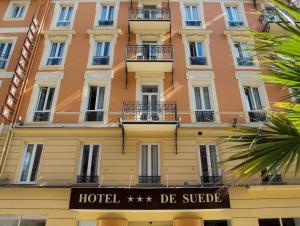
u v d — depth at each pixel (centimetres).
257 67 1371
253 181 1061
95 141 1176
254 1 1589
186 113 1237
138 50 1373
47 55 1408
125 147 1148
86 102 1269
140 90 1309
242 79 1331
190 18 1559
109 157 1130
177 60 1380
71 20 1521
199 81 1323
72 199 995
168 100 1270
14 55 1391
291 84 346
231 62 1384
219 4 1590
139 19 1429
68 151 1145
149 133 1172
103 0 1589
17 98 1236
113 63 1366
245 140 356
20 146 1157
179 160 1127
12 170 1109
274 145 318
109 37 1450
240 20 1554
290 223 1039
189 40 1463
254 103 1292
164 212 1033
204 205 988
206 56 1405
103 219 1009
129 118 1211
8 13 1548
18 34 1459
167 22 1440
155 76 1334
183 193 1002
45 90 1319
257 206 1037
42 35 1456
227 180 1066
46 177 1093
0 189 1059
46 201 1040
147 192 1002
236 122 1217
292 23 338
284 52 337
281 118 351
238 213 1023
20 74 1270
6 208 1030
